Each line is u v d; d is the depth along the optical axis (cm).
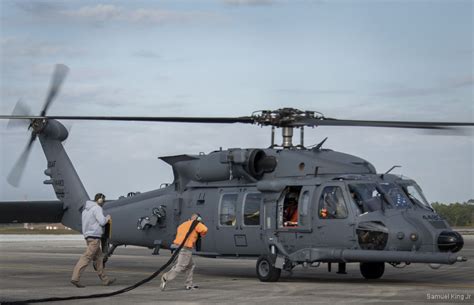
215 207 1991
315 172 1847
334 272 2236
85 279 1930
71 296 1505
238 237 1938
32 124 2392
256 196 1911
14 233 7056
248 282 1839
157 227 2142
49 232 7162
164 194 2148
